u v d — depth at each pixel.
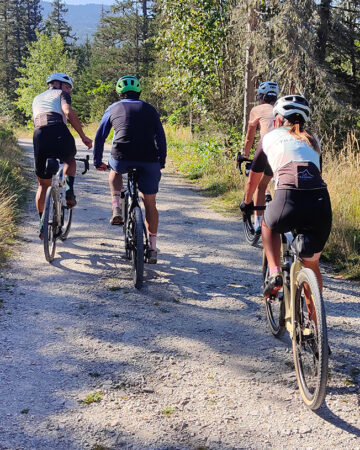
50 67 51.50
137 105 5.20
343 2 13.03
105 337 4.18
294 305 3.55
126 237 5.50
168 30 13.70
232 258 6.31
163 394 3.43
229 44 13.41
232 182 10.36
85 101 60.78
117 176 5.39
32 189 9.72
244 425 3.13
